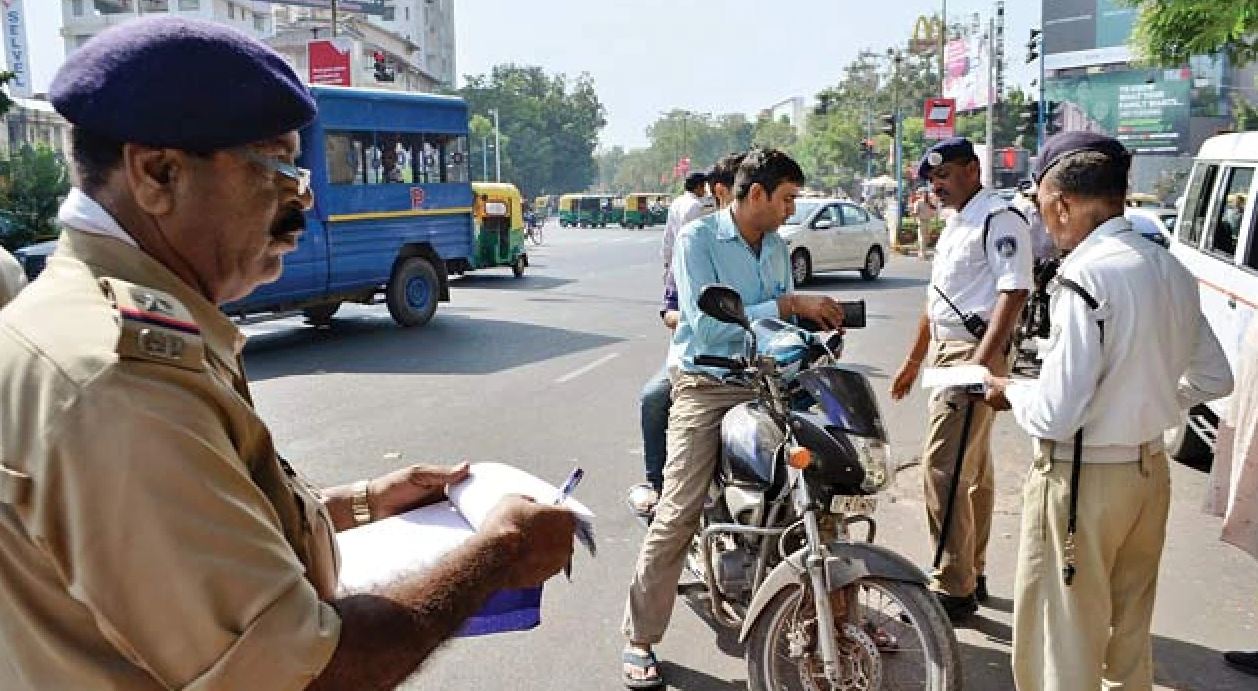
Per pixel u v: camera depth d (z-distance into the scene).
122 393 1.08
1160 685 3.66
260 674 1.11
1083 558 2.83
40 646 1.14
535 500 1.54
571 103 107.06
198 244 1.27
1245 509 3.57
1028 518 2.93
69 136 1.23
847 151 69.19
